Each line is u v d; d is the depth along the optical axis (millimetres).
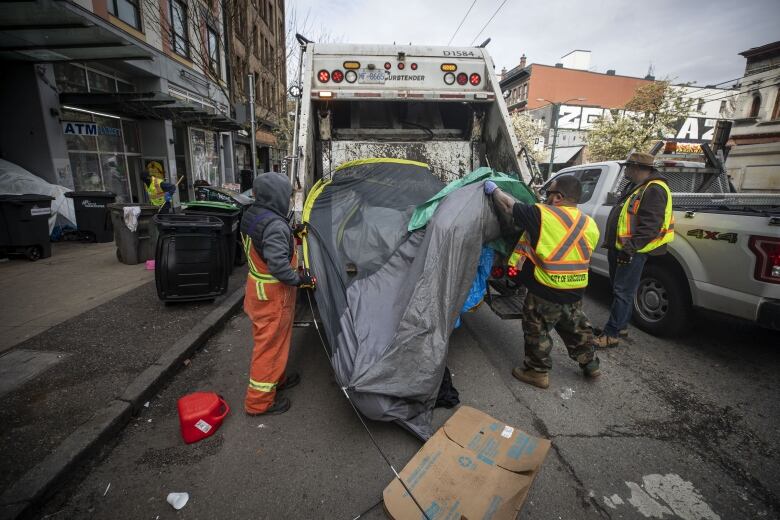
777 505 2248
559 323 3424
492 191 3057
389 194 3883
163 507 2213
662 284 4305
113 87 12477
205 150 18672
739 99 24812
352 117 5379
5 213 6945
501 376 3598
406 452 2631
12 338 4008
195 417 2695
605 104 50906
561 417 3020
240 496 2287
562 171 6520
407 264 3082
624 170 5344
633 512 2195
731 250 3604
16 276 6254
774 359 3943
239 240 7312
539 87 49531
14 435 2596
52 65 9680
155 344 3891
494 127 5062
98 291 5520
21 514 2049
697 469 2510
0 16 6996
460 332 4523
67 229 9305
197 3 12609
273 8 27375
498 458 2395
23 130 9383
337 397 3262
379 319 2789
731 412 3094
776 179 23188
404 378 2613
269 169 31172
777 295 3303
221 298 5289
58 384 3180
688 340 4363
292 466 2518
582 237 3035
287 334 2992
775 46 22609
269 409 3023
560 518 2154
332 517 2156
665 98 25094
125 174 12867
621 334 4367
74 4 9625
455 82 5008
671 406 3170
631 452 2654
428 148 5223
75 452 2443
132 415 2977
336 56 4836
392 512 2084
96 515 2152
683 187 5766
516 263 3236
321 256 3230
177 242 4770
